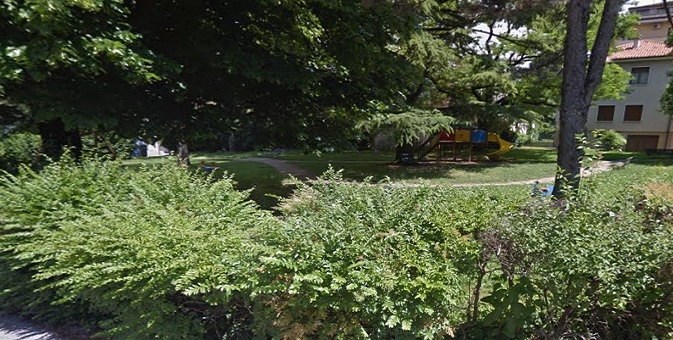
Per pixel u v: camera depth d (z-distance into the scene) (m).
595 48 5.14
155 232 2.32
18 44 3.45
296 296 1.82
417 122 11.61
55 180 3.08
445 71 14.11
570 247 1.61
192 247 2.23
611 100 26.86
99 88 4.71
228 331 2.26
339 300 1.76
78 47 3.59
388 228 1.96
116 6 3.91
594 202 1.88
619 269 1.55
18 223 2.76
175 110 5.60
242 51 5.52
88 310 2.77
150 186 3.04
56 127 5.38
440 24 13.85
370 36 6.32
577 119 5.09
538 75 14.92
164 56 4.87
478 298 1.96
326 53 6.68
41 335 2.71
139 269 2.16
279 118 6.68
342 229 1.90
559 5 8.45
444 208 2.08
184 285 1.99
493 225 1.86
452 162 17.19
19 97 4.02
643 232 1.71
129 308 2.29
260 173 13.38
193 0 5.40
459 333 1.98
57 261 2.47
